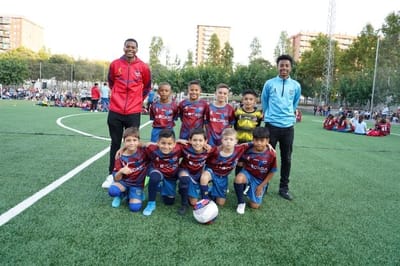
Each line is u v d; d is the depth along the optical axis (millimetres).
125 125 4227
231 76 40438
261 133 3441
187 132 4496
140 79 4250
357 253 2512
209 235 2699
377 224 3146
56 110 16891
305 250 2516
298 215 3309
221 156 3461
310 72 42062
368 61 37844
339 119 14039
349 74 39188
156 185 3193
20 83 43844
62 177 4199
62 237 2504
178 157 3404
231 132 3416
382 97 29516
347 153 7629
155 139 4723
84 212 3055
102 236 2561
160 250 2381
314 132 12641
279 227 2957
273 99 4020
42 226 2684
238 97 40219
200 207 2951
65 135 7883
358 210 3547
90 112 16859
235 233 2770
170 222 2949
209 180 3488
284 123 3939
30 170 4461
